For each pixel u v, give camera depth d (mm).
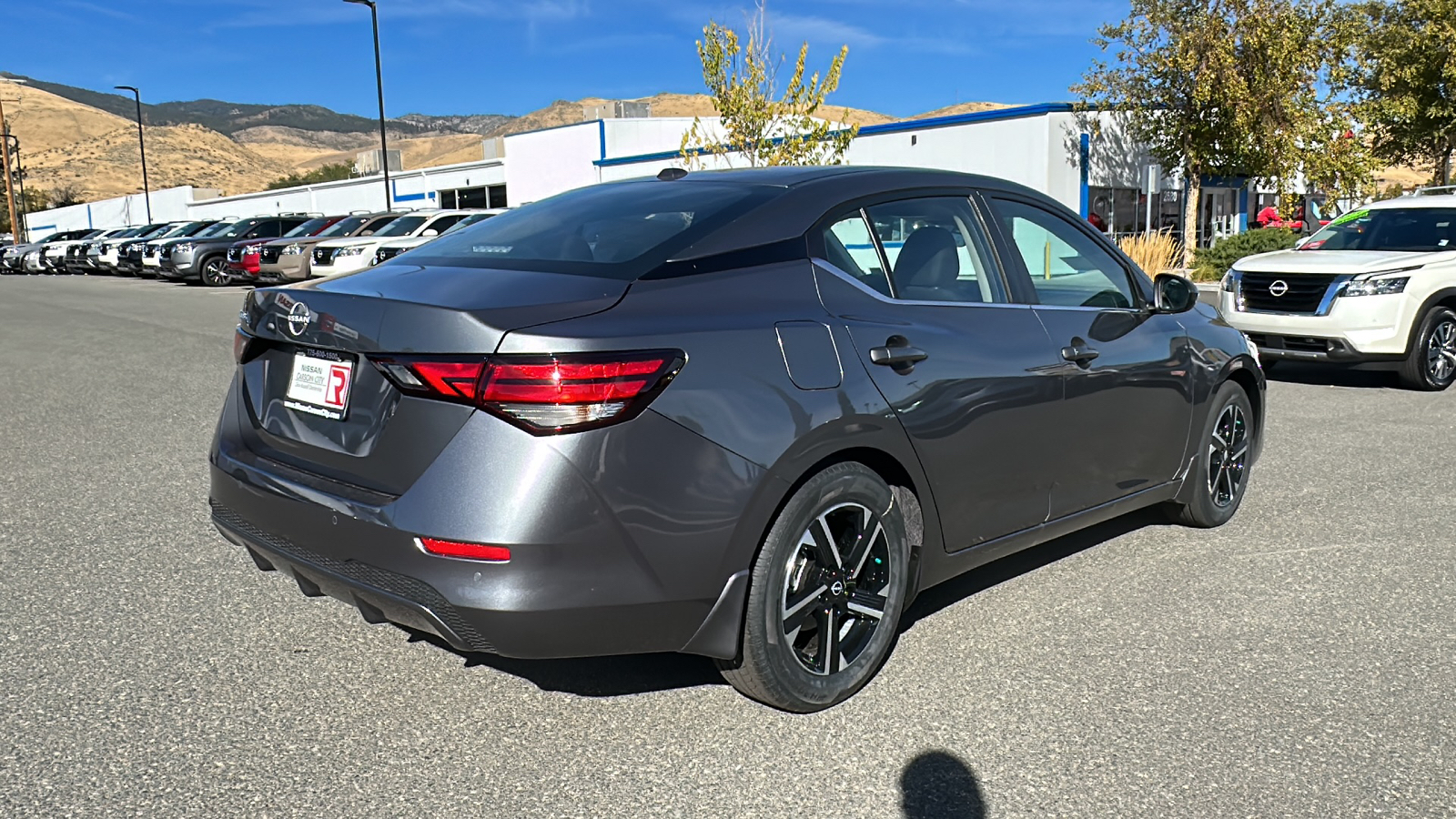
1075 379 3695
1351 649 3465
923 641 3564
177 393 8789
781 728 2969
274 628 3695
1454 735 2893
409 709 3094
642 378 2584
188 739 2908
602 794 2637
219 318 15875
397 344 2650
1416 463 6039
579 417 2518
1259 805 2561
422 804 2590
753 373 2783
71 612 3826
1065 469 3742
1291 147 21734
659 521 2631
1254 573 4199
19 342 12875
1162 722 2980
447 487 2551
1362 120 23797
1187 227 23594
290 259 22469
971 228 3637
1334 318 8633
